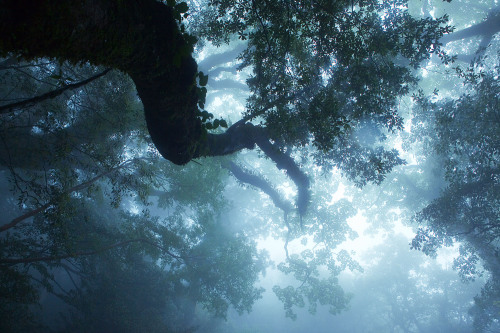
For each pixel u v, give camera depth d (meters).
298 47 10.84
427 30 9.85
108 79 15.23
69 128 16.12
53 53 3.19
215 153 10.27
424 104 12.83
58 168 15.23
